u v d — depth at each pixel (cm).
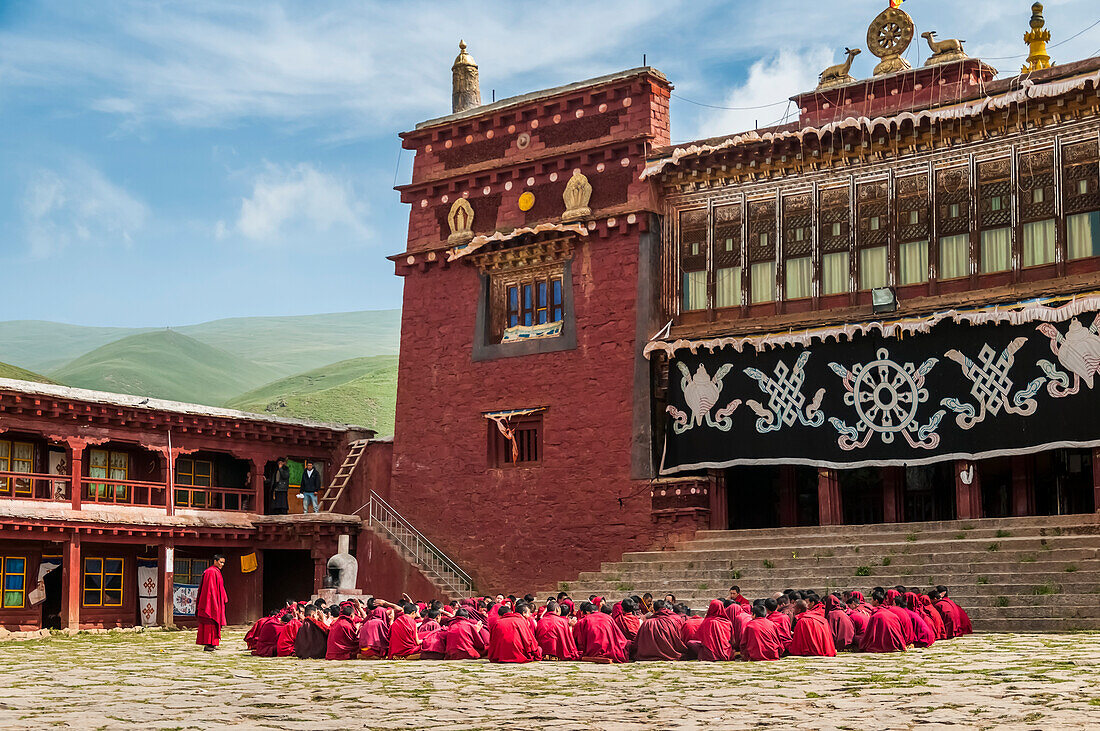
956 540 2641
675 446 3222
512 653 1991
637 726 1225
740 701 1394
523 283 3578
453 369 3628
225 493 3862
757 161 3197
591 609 2036
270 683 1720
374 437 4050
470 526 3512
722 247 3262
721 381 3166
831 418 3006
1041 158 2866
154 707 1433
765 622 1911
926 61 3120
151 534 3484
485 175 3641
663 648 1947
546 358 3453
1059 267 2812
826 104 3200
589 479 3316
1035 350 2755
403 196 3812
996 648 1944
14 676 1891
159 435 3588
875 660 1825
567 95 3509
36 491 3441
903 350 2931
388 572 3550
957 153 2969
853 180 3098
